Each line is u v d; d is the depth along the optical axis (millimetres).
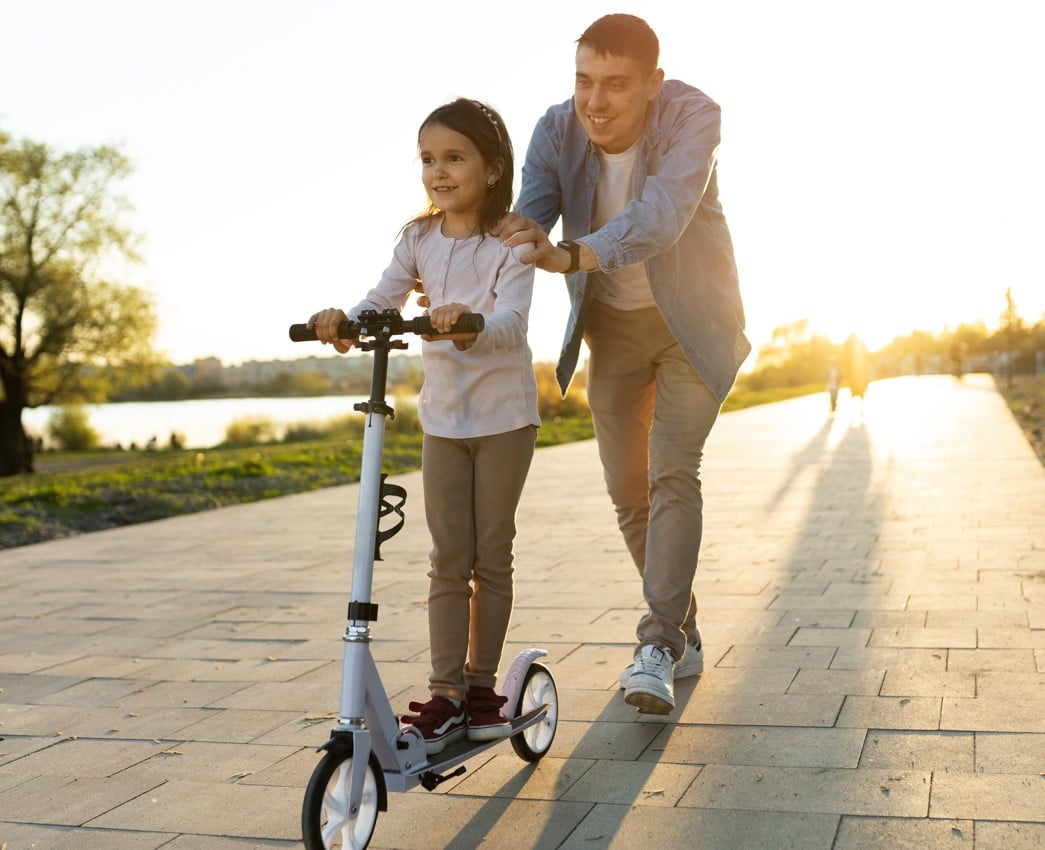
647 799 2938
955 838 2584
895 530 7215
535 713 3164
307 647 4953
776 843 2617
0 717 4086
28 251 31906
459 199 2910
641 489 3990
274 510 10508
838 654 4242
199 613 5852
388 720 2627
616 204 3693
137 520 10312
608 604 5449
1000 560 5969
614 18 3400
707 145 3406
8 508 10227
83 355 32875
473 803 2986
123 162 32375
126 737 3771
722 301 3693
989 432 15438
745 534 7398
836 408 24172
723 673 4078
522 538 7898
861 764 3078
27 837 2941
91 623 5727
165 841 2867
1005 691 3652
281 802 3094
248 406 51812
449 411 2941
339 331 2699
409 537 8188
